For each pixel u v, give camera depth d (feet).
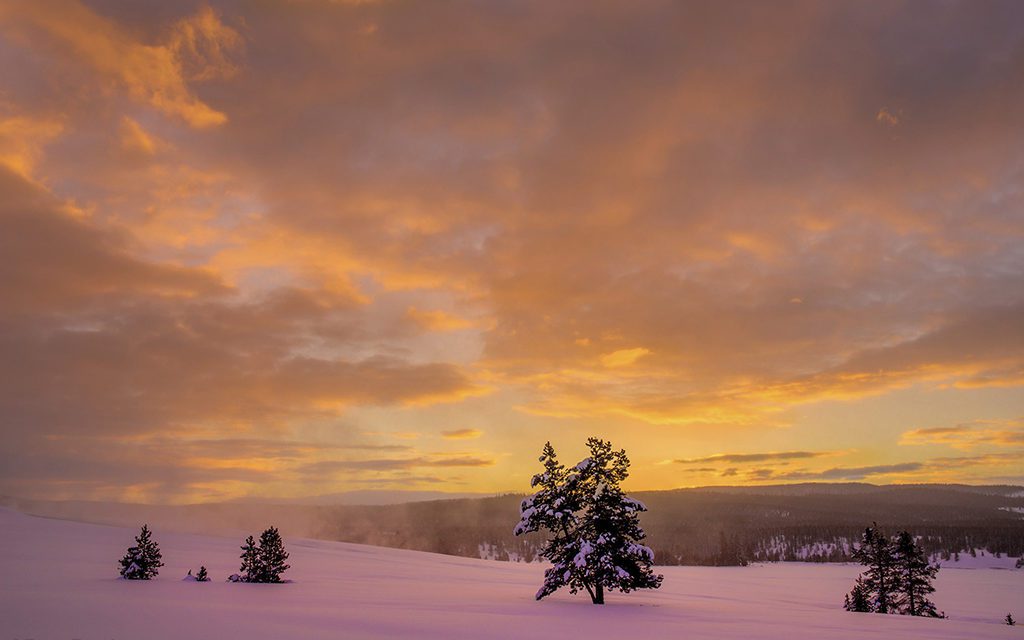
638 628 89.04
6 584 130.31
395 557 419.95
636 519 137.49
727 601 194.70
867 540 212.43
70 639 58.95
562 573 137.18
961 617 250.37
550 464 141.59
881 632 96.58
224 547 354.95
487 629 80.74
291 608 99.09
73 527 380.58
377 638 65.77
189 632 65.05
